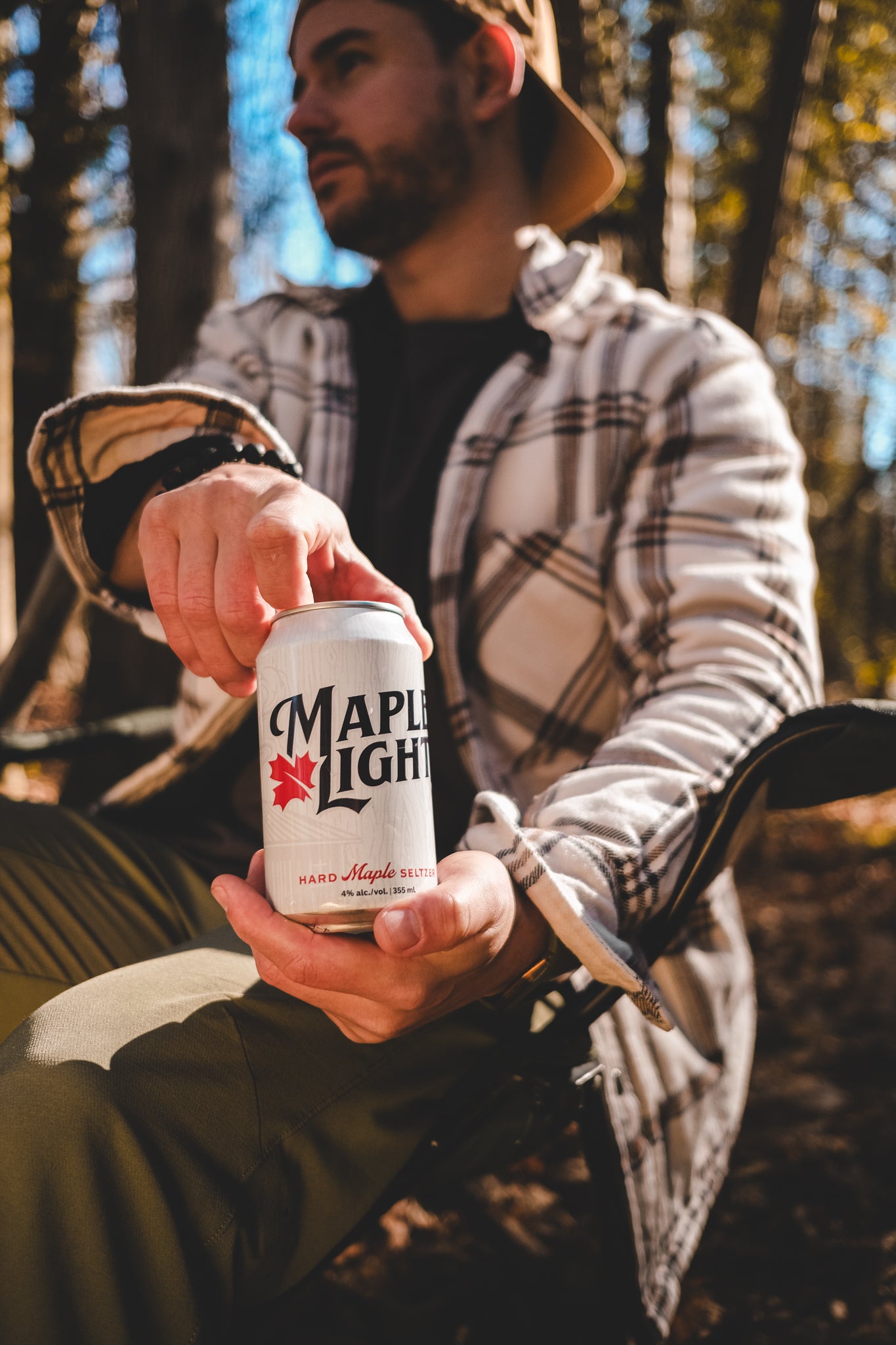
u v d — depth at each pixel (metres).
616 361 1.23
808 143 4.82
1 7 3.10
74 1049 0.72
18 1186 0.67
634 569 1.10
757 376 1.23
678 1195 1.12
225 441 1.02
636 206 4.04
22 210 3.45
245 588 0.76
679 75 4.15
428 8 1.27
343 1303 1.47
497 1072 0.89
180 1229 0.72
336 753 0.66
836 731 0.82
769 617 1.03
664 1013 0.76
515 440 1.24
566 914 0.74
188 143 3.16
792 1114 2.15
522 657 1.18
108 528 1.09
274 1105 0.82
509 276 1.38
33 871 1.12
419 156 1.27
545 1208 1.75
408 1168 0.89
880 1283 1.53
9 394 3.84
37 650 1.85
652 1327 1.02
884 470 11.82
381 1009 0.67
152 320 3.19
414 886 0.66
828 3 4.18
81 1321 0.67
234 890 0.67
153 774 1.26
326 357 1.39
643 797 0.86
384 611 0.71
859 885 4.71
